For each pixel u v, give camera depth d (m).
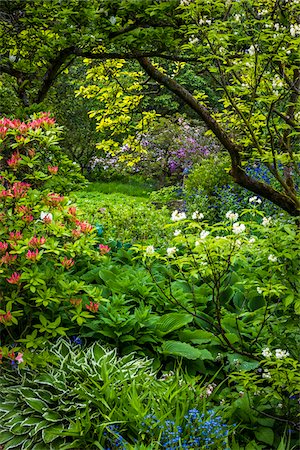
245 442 4.10
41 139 4.73
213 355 5.04
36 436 4.07
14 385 4.51
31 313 4.66
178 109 20.92
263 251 3.81
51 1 4.72
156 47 4.75
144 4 4.34
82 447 3.92
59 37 5.01
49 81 6.07
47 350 4.58
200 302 5.62
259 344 4.88
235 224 3.88
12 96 6.77
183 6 3.86
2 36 5.73
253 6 4.13
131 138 6.55
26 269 4.32
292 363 3.59
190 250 4.48
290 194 4.30
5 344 4.77
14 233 4.48
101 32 4.63
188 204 11.41
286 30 3.76
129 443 3.89
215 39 3.83
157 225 8.58
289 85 4.17
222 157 12.14
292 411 4.11
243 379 3.98
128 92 6.34
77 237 4.82
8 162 4.58
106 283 5.61
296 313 3.63
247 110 4.48
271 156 4.07
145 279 5.70
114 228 8.59
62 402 4.21
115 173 20.50
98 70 6.17
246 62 3.94
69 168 5.03
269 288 3.78
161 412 3.90
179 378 4.43
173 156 17.44
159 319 5.18
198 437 3.78
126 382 4.26
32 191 4.58
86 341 5.00
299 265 3.88
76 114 19.48
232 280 5.93
